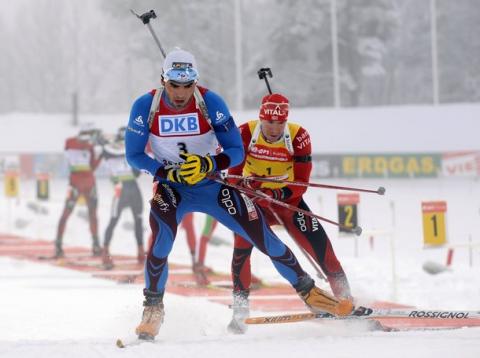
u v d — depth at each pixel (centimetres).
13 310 2331
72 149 3753
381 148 9431
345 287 1914
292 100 15525
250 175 1917
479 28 17175
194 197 1656
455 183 7350
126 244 4356
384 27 15838
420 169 8019
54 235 4781
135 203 3475
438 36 17600
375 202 5919
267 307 2372
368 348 1369
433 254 3731
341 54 15700
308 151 1883
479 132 9531
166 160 1664
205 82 16112
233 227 1677
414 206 5619
